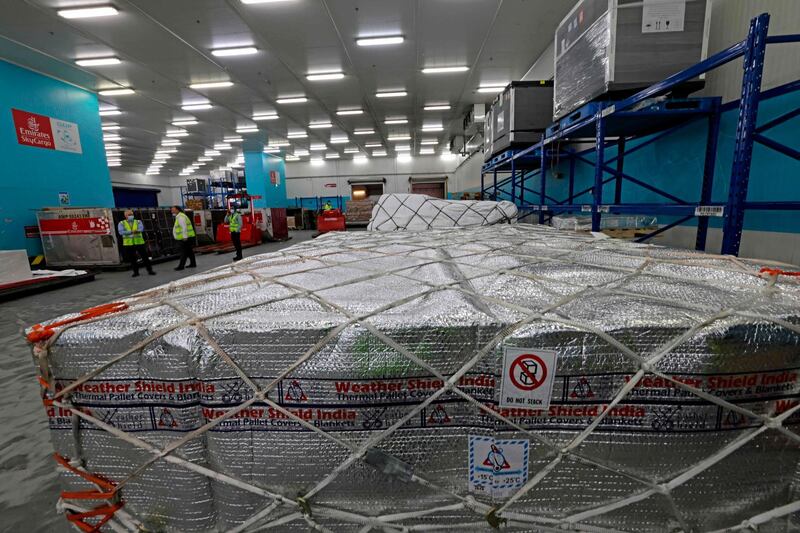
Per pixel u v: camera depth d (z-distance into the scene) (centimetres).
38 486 136
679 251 122
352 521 65
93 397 64
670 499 62
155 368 62
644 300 67
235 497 66
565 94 282
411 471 62
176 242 865
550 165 507
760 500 64
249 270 108
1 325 359
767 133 207
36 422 179
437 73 704
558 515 64
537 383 59
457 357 60
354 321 60
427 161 1906
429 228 286
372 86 769
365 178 1898
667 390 59
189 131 1129
